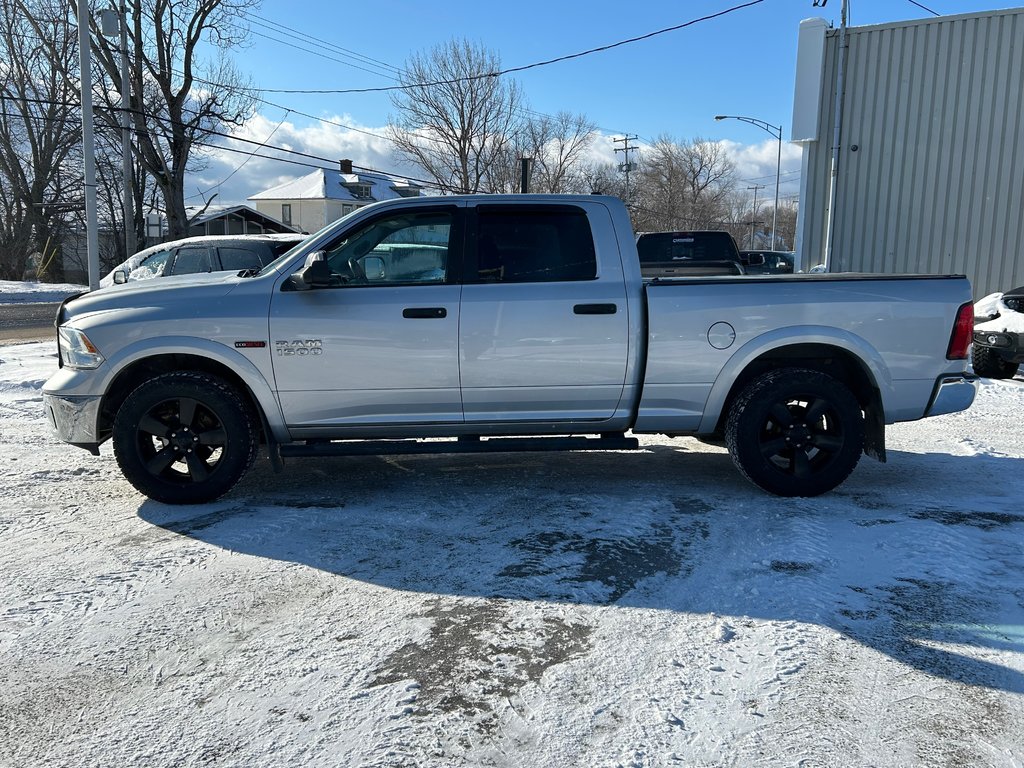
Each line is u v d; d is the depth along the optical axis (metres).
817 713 2.77
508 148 48.72
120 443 4.91
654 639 3.30
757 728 2.69
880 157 12.73
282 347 4.88
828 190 13.13
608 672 3.04
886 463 6.26
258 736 2.64
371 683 2.96
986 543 4.36
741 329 5.02
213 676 3.02
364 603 3.65
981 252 12.21
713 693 2.90
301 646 3.25
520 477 5.75
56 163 39.81
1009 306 10.38
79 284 39.44
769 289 5.04
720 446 6.74
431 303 4.90
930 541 4.34
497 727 2.69
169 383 4.88
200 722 2.73
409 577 3.93
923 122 12.37
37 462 6.20
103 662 3.13
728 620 3.46
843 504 5.08
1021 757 2.53
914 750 2.57
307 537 4.48
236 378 5.11
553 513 4.89
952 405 5.19
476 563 4.11
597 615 3.52
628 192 64.56
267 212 64.38
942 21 12.03
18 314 22.48
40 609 3.58
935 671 3.04
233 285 4.98
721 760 2.52
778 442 5.14
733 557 4.17
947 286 5.13
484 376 4.96
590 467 6.05
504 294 4.95
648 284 4.99
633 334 5.01
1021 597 3.68
